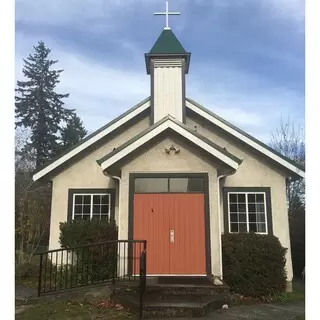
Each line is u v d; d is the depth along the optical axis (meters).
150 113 12.64
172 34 13.35
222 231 12.02
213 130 12.89
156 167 10.53
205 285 8.77
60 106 42.09
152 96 12.55
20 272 11.24
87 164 12.70
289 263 11.75
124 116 12.72
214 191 10.41
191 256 10.10
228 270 10.38
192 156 10.59
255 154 12.57
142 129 12.96
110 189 12.49
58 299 8.77
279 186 12.34
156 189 10.51
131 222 10.27
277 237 11.26
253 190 12.30
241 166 12.49
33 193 20.66
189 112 13.06
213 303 8.43
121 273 10.03
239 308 8.89
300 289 12.03
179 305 7.95
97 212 12.45
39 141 38.94
